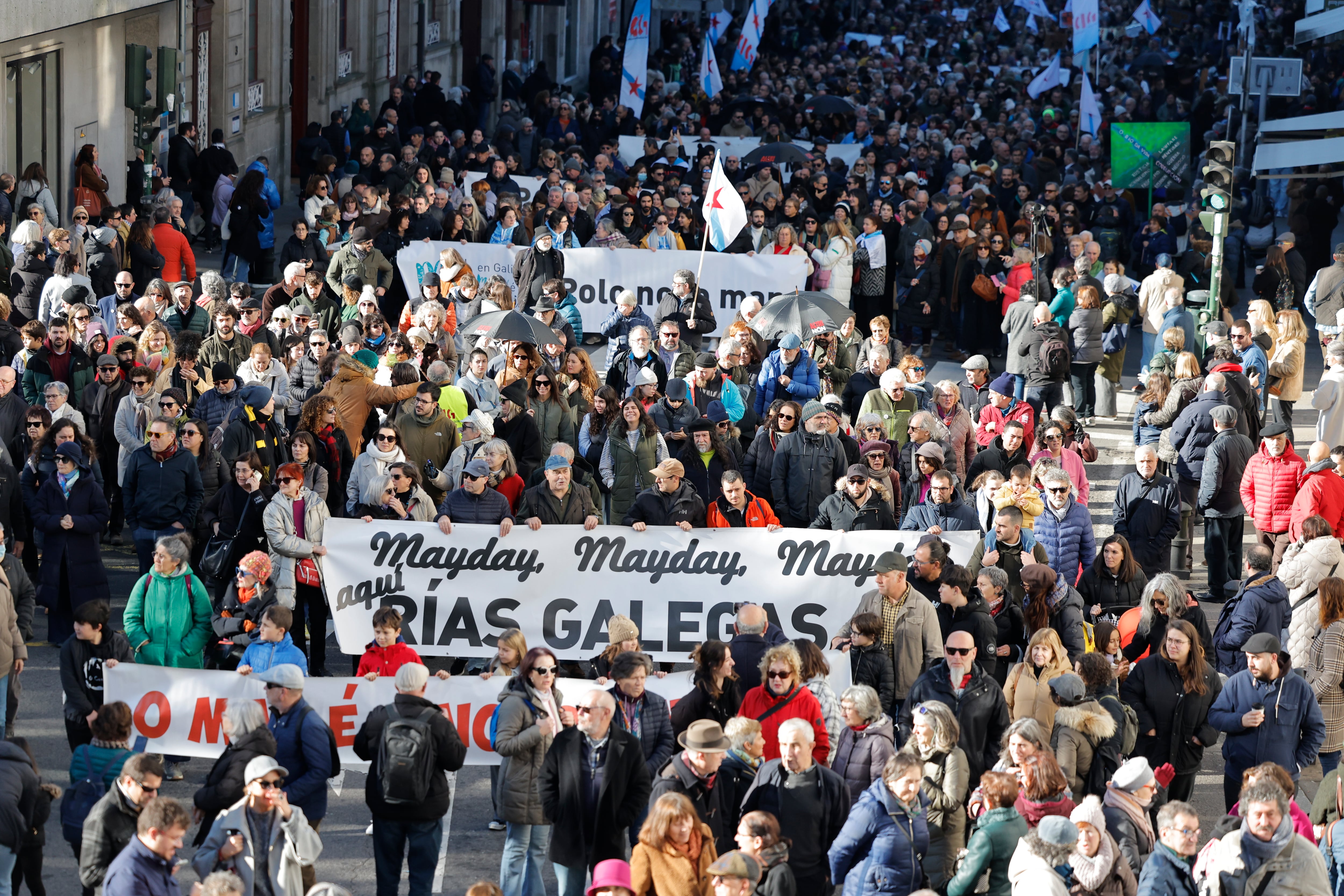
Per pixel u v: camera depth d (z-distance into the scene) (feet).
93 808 66.69
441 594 94.38
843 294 180.14
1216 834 67.62
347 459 107.55
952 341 187.73
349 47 295.48
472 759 79.41
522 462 108.78
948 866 70.90
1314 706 80.12
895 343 134.00
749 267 177.78
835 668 82.84
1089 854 63.67
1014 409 116.78
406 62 322.75
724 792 68.13
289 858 64.80
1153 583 85.81
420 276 176.04
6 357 130.41
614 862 58.54
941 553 84.79
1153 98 346.74
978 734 75.05
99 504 98.84
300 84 275.59
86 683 79.77
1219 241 156.15
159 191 199.72
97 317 127.65
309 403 105.81
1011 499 97.81
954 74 381.40
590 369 116.06
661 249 181.68
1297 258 190.90
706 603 94.32
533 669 71.10
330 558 93.81
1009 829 65.05
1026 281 172.14
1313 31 299.38
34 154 189.47
